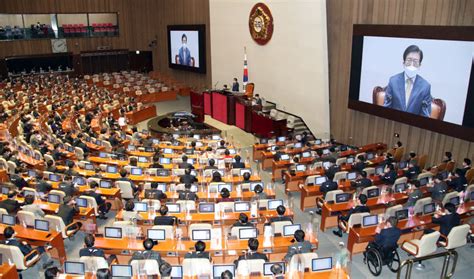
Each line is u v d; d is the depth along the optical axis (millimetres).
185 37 34469
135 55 40562
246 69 26750
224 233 10477
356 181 13898
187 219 11320
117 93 32750
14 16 36188
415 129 17859
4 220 11086
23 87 33000
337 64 21625
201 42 32750
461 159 16062
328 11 21703
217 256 9867
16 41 35625
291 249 9266
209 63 33125
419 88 16891
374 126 19984
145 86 34281
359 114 20734
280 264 8445
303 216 13977
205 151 18219
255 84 26953
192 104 28156
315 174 15453
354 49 19781
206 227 10117
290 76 23844
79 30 38031
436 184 13047
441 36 15664
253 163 19469
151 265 8484
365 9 19406
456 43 15172
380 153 18375
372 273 10531
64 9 36844
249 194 13094
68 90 32344
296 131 22828
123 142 20375
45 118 24047
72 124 23500
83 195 12883
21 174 14844
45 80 35188
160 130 24312
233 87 26781
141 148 18875
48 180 14344
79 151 17484
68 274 8508
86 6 37594
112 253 9805
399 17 17703
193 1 33500
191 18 34281
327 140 20297
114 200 13742
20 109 25609
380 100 18812
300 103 23484
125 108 27250
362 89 19734
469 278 10492
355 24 19500
